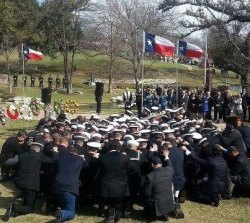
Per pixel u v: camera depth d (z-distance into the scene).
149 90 30.67
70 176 9.45
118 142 10.26
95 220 9.62
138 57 48.69
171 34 50.62
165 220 9.62
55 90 53.84
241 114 27.05
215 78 49.38
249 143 12.96
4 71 54.56
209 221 9.88
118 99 45.31
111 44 54.62
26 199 9.90
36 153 10.12
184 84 61.00
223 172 11.06
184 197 11.23
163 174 9.51
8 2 48.62
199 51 25.70
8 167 12.11
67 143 10.87
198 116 26.73
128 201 9.88
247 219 10.08
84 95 53.22
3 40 47.88
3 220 9.45
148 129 13.98
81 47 61.78
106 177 9.50
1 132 23.11
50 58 75.38
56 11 57.62
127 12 52.34
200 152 11.85
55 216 9.64
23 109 27.78
